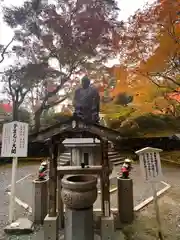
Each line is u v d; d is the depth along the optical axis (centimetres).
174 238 387
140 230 413
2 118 1912
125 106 1931
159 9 1132
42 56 1514
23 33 1462
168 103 1527
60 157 1115
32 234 397
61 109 2150
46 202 448
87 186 328
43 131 362
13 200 441
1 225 445
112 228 353
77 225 337
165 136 1753
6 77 1459
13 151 441
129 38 1284
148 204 570
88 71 1622
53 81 1622
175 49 1145
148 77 1279
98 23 1446
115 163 1166
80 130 358
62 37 1492
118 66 1494
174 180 870
